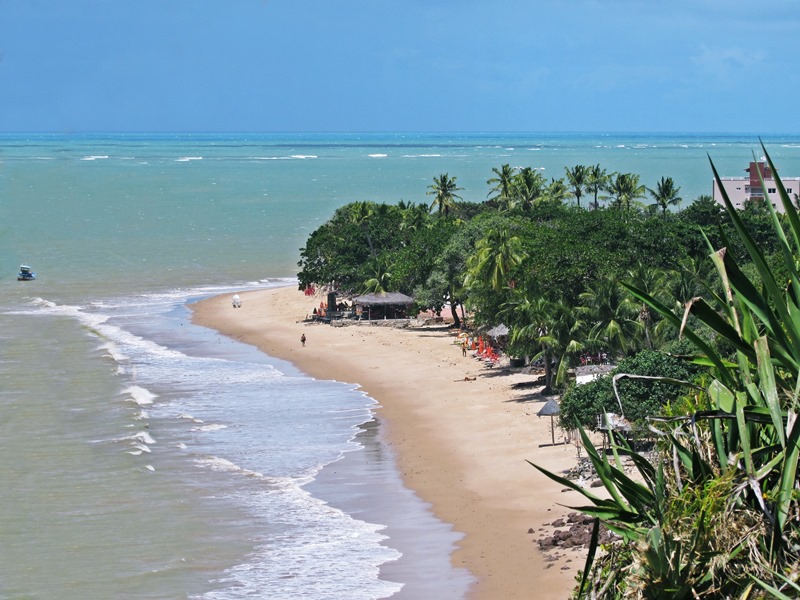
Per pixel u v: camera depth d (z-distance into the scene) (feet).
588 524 131.44
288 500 155.33
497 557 126.82
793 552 36.60
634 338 203.10
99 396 231.71
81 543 137.59
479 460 171.94
